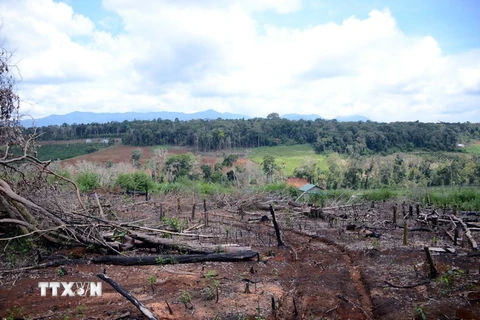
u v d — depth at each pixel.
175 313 5.45
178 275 7.03
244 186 20.67
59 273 6.99
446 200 16.23
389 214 13.67
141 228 8.67
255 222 12.16
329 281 7.12
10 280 6.68
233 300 5.96
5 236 8.27
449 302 5.87
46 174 9.36
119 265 7.55
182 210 14.07
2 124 8.62
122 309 5.56
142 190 18.77
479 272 6.92
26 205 7.56
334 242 9.55
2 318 5.37
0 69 8.52
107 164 30.58
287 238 10.12
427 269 7.19
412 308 5.79
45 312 5.52
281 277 7.19
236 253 7.94
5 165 8.66
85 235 8.18
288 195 17.45
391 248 8.77
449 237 9.85
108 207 11.71
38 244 8.30
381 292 6.43
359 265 7.81
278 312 5.69
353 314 5.90
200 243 8.47
